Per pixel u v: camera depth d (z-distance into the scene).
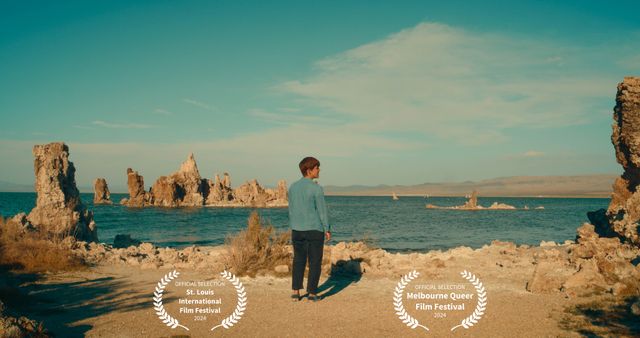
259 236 12.27
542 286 8.69
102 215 73.81
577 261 11.66
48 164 21.05
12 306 7.32
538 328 6.01
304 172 7.95
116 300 8.12
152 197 127.19
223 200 135.75
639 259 10.88
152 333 5.93
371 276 11.21
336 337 5.73
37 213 20.41
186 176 131.12
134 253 17.72
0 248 12.47
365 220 57.53
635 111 16.92
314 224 7.75
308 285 7.86
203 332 5.99
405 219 60.47
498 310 7.09
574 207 120.19
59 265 12.05
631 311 6.45
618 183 17.97
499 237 32.47
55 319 6.64
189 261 15.06
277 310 7.22
